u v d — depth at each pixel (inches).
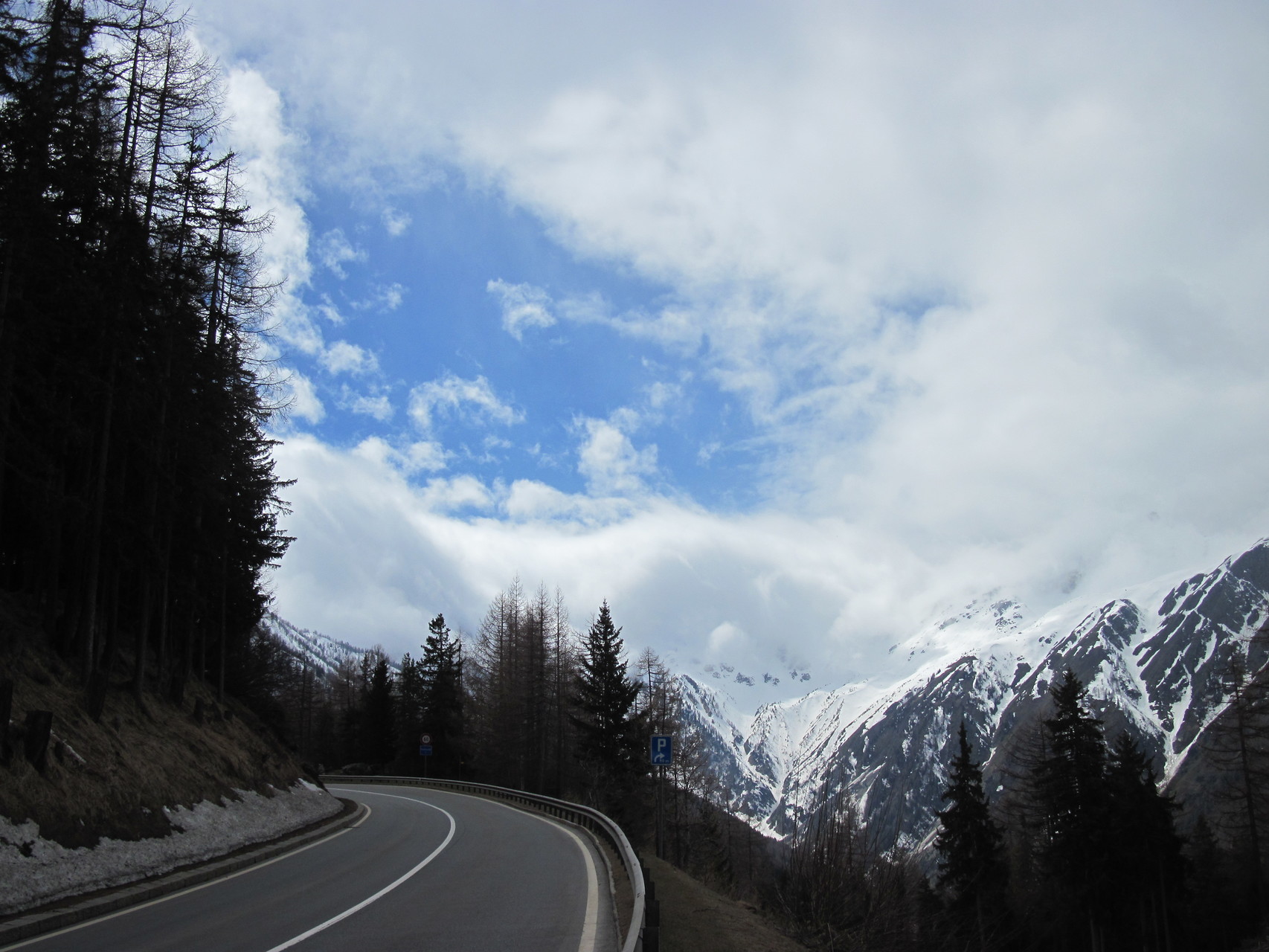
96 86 789.9
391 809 1336.1
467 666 3019.2
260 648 2313.0
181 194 937.5
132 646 1306.6
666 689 2169.0
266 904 501.4
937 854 1839.3
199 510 1116.5
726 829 1793.8
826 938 614.2
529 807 1395.2
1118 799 1710.1
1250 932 1811.0
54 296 799.7
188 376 999.6
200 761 906.7
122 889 534.0
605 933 409.7
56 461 938.7
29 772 564.7
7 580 1104.8
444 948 374.9
